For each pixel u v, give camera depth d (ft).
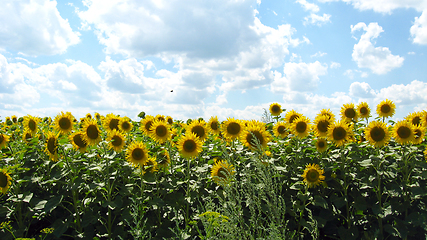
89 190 13.89
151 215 15.87
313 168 15.16
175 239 12.71
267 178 9.89
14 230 13.23
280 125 22.48
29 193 13.83
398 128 16.89
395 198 15.30
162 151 17.37
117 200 13.58
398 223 14.40
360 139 20.65
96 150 17.07
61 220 13.42
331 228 16.08
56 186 16.55
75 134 15.85
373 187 16.25
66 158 14.37
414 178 16.53
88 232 13.65
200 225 14.58
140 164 14.93
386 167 16.30
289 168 17.75
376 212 14.65
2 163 17.22
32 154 17.16
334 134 17.21
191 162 19.95
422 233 14.75
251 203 9.95
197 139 16.42
